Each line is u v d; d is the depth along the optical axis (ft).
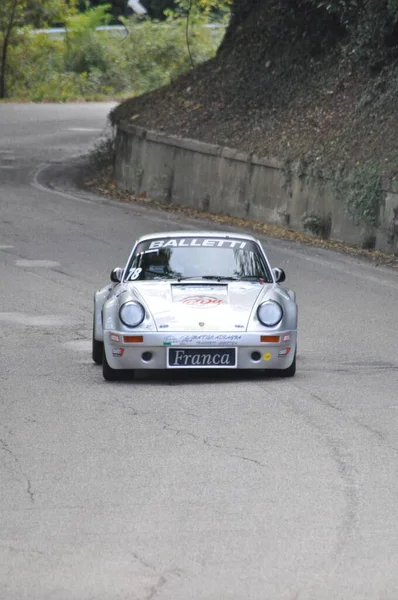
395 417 92.43
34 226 236.63
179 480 73.92
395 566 57.98
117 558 59.36
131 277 117.19
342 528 63.82
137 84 652.07
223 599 53.83
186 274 116.67
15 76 625.41
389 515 66.08
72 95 614.34
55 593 54.65
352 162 225.15
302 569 57.57
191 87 319.88
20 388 107.04
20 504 69.05
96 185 320.29
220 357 106.93
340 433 86.79
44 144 403.75
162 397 101.96
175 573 57.16
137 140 311.06
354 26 269.64
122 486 72.69
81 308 154.81
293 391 103.96
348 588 55.16
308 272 187.52
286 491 71.10
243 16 331.77
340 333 137.39
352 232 220.02
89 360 122.83
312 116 259.19
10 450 82.69
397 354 124.06
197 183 280.92
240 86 298.76
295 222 240.12
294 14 295.28
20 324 143.64
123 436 86.58
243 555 59.62
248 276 116.98
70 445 83.87
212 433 87.15
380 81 244.63
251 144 263.90
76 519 65.98
